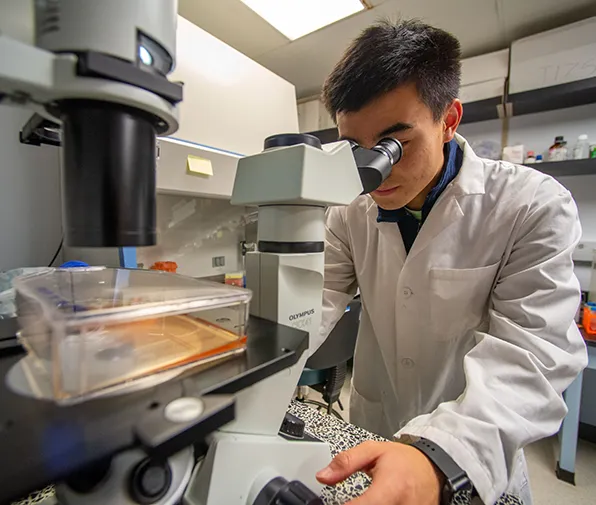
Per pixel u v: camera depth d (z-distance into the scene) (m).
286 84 1.10
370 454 0.40
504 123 2.16
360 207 1.02
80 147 0.28
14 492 0.21
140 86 0.27
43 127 0.38
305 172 0.39
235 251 1.21
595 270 1.86
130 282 0.48
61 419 0.27
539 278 0.65
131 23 0.27
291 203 0.43
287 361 0.38
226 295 0.40
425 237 0.84
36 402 0.29
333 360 1.37
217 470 0.34
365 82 0.60
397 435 0.50
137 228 0.30
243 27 1.80
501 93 1.90
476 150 2.24
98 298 0.39
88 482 0.29
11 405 0.29
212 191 0.85
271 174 0.42
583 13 1.68
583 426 1.93
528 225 0.73
